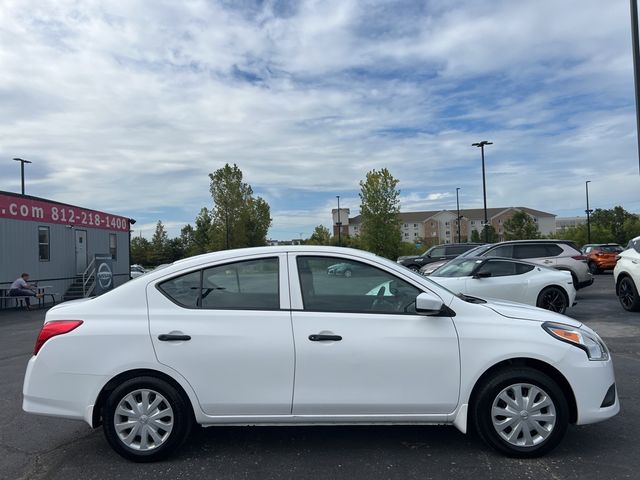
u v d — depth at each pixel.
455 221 115.88
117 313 4.21
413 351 4.09
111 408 4.11
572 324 4.34
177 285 4.30
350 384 4.08
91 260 25.86
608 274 26.27
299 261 4.36
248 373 4.09
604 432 4.64
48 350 4.14
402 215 121.00
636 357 7.62
